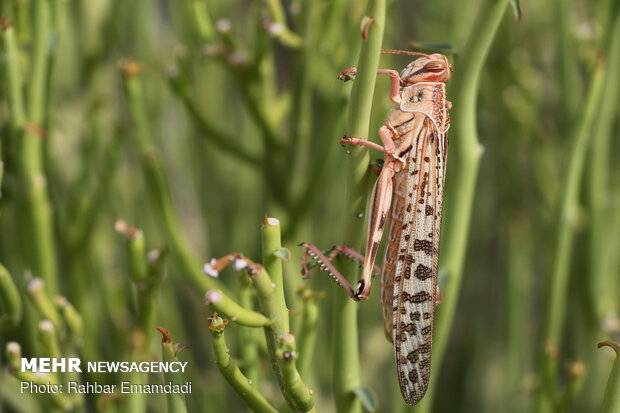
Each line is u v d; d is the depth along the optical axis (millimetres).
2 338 642
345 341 568
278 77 772
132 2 689
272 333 549
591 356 675
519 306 703
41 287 590
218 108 706
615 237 693
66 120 679
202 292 627
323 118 666
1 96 636
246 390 552
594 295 665
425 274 579
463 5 662
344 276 565
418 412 600
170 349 550
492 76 690
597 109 647
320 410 648
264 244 548
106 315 665
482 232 776
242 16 725
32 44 601
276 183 646
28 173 602
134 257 587
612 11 637
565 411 606
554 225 638
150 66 692
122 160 690
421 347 577
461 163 585
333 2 634
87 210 633
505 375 706
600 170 654
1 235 640
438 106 580
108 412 593
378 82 632
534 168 687
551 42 738
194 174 706
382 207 574
